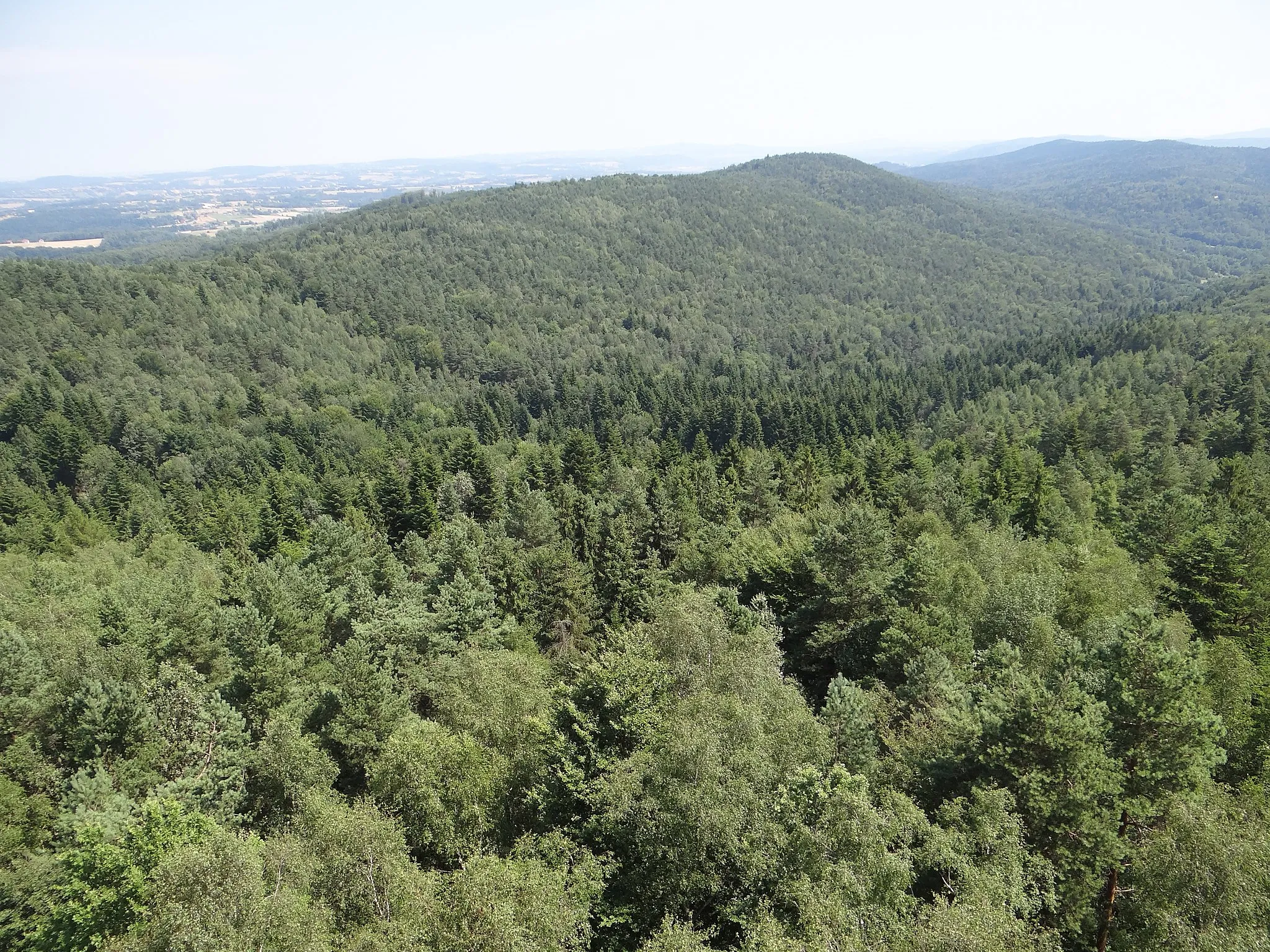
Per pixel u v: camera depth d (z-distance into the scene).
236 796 31.70
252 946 18.61
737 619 41.53
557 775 27.64
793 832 22.31
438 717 37.81
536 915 19.23
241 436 144.25
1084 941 23.45
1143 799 24.77
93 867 24.31
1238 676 31.98
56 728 37.53
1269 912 20.30
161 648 42.78
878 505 73.19
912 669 34.97
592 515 70.62
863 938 18.81
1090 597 42.94
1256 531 45.03
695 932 22.16
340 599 49.53
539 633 52.25
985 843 22.66
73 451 125.44
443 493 86.44
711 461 100.00
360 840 21.84
